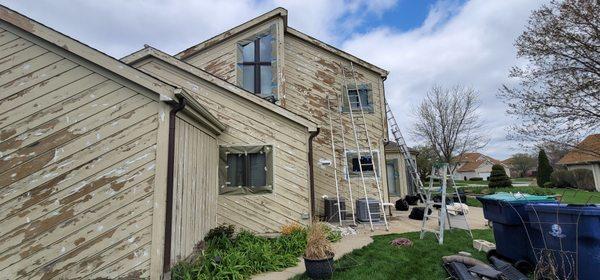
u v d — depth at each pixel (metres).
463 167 63.38
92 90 4.46
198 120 5.61
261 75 9.73
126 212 4.17
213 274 4.47
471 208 11.80
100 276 4.03
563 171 22.03
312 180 7.50
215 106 7.32
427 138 22.97
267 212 6.94
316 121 10.27
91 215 4.15
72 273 4.02
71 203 4.17
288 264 5.20
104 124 4.38
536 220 4.11
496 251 5.00
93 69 4.50
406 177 16.31
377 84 10.64
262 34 9.87
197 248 5.53
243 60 9.80
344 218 9.20
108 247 4.09
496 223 4.97
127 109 4.42
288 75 10.46
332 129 10.27
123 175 4.26
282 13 9.84
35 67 4.52
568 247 3.71
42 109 4.40
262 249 5.43
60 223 4.12
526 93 10.55
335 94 10.48
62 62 4.54
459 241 6.36
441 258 5.22
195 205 5.51
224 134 7.16
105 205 4.18
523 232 4.45
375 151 10.21
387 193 10.07
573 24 9.65
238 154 7.13
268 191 7.01
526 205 4.23
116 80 4.48
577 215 3.60
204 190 6.07
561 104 9.94
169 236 4.26
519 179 41.09
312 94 10.41
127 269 4.04
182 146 4.98
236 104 7.33
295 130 7.30
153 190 4.23
